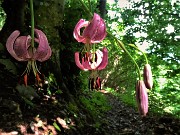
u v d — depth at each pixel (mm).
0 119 392
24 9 528
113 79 1727
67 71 627
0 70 466
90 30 146
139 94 154
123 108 1087
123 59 1612
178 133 753
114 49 1549
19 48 140
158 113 981
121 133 687
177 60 914
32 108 445
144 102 154
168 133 747
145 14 1013
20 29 513
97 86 169
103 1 956
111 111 940
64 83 614
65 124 473
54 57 557
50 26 555
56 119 464
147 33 962
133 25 1010
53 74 549
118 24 1363
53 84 541
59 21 574
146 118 890
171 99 990
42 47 139
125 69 1683
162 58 923
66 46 611
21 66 496
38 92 493
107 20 1322
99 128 589
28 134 399
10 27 514
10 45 140
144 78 159
